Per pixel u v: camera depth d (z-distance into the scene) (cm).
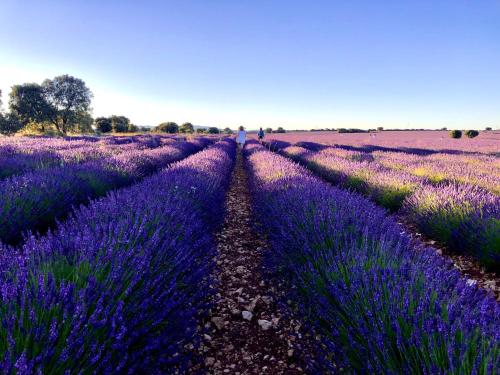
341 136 5809
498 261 363
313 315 230
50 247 214
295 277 286
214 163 883
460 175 853
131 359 155
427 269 224
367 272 225
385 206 668
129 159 807
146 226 275
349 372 167
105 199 372
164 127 5897
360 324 181
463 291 199
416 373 148
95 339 148
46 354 125
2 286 148
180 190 458
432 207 501
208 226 423
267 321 263
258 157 1229
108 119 6594
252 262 386
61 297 154
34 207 383
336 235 303
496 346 140
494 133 7356
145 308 177
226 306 288
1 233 317
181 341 199
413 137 5506
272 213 439
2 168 602
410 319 168
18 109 5656
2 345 131
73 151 981
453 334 153
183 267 251
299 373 206
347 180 869
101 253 204
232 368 211
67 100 5953
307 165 1324
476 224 410
